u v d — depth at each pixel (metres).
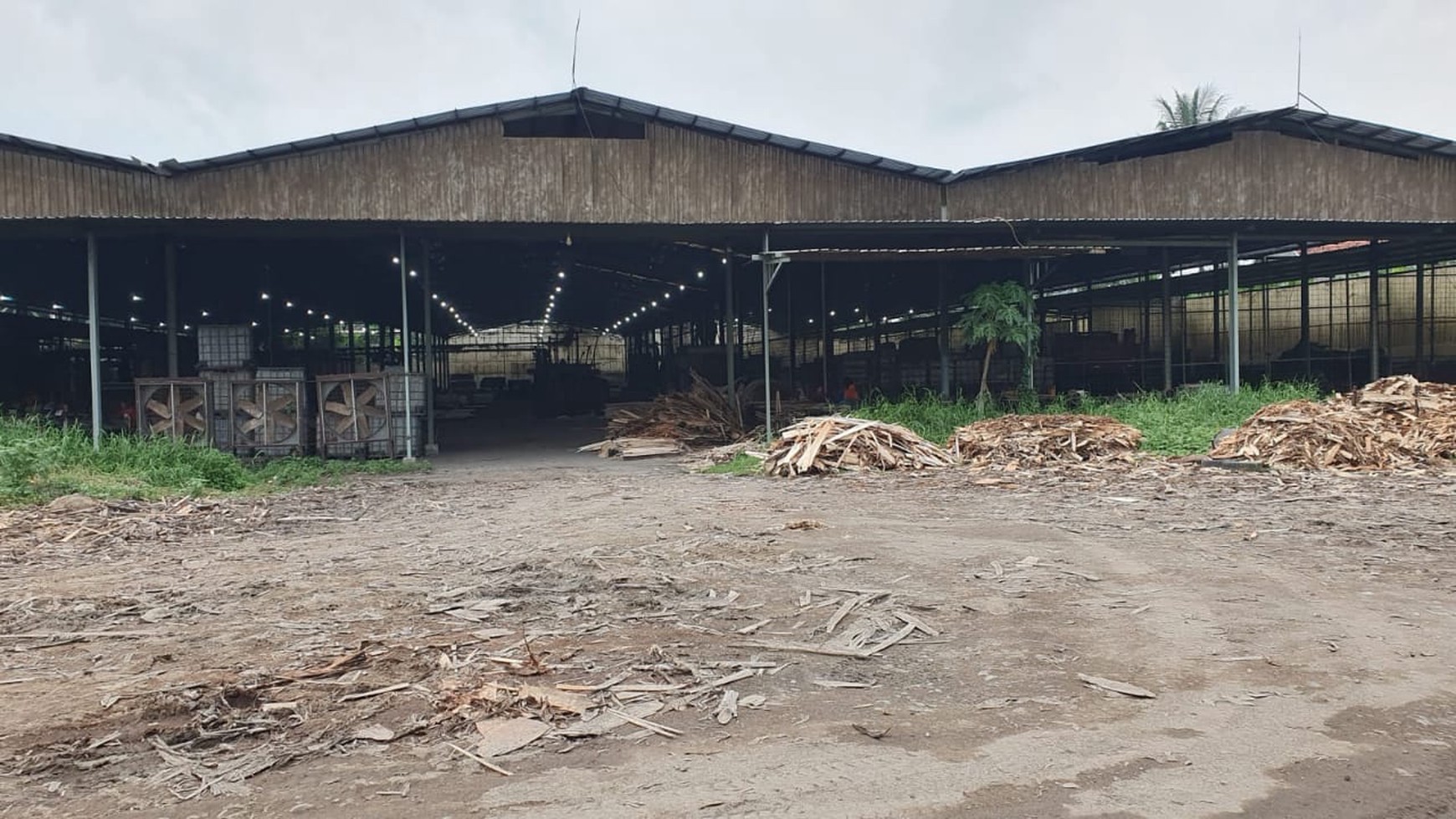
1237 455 11.93
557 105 16.14
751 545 6.90
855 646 4.24
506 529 8.04
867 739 3.14
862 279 25.38
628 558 6.45
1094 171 17.69
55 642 4.45
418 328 39.09
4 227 14.32
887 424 13.61
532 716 3.37
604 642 4.31
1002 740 3.12
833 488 10.88
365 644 4.29
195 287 24.02
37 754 3.05
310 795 2.74
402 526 8.36
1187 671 3.82
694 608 4.96
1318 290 28.44
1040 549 6.61
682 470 13.85
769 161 16.84
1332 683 3.64
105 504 9.41
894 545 6.88
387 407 15.48
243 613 4.99
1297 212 18.16
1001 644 4.25
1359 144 18.28
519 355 56.72
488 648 4.24
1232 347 17.69
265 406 15.08
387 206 15.72
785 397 21.38
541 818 2.59
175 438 13.77
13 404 22.19
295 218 15.16
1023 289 16.78
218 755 3.04
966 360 19.56
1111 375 24.97
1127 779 2.80
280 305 29.97
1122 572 5.76
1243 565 5.92
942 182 17.33
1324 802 2.63
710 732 3.22
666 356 34.78
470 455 16.89
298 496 10.83
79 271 20.91
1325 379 23.80
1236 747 3.03
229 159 15.00
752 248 19.56
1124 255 22.69
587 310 40.69
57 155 14.34
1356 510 8.08
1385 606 4.82
